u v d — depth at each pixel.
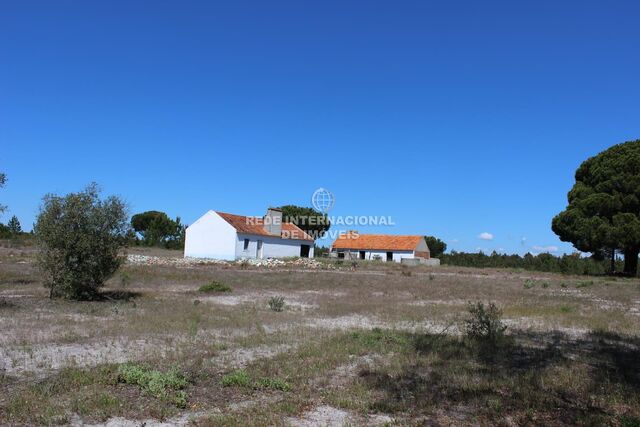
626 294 26.23
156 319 14.10
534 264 66.44
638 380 8.93
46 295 19.38
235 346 11.14
